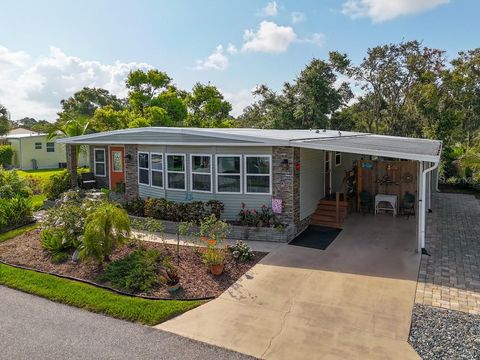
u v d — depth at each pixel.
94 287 8.27
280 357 5.66
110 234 9.23
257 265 9.50
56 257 9.84
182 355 5.75
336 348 5.88
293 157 11.97
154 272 8.73
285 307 7.27
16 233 12.42
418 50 34.38
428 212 16.12
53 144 38.72
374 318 6.81
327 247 10.97
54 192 17.47
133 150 15.73
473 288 8.16
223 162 12.98
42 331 6.53
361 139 15.30
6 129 47.88
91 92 70.75
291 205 12.06
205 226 10.20
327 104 34.59
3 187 16.53
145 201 14.20
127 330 6.54
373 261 9.77
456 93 29.81
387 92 36.94
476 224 14.02
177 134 13.20
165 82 42.50
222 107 43.47
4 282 8.66
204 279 8.58
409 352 5.76
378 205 15.45
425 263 9.68
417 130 34.31
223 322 6.74
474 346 5.90
